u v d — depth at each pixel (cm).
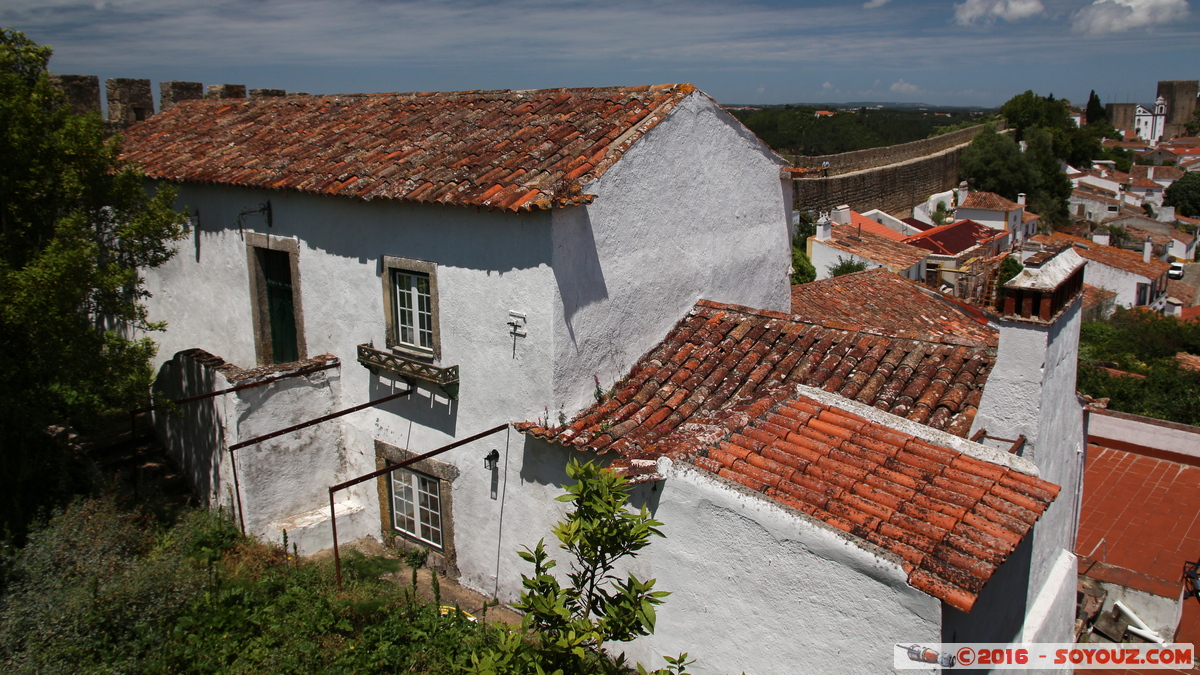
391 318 939
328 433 1040
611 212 834
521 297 802
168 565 776
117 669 655
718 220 1010
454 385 886
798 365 850
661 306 930
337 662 686
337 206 961
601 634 500
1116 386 2466
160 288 1258
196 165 1106
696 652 647
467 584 934
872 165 4959
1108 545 1249
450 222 848
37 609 693
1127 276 4609
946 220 5234
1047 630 752
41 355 812
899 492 593
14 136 818
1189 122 14488
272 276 1097
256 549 908
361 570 931
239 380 952
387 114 1092
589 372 839
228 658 693
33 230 887
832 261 2878
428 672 688
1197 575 1138
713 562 621
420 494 977
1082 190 7412
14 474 894
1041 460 728
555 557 827
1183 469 1484
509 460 855
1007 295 690
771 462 639
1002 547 531
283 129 1151
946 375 784
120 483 980
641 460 680
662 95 922
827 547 547
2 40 899
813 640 565
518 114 976
